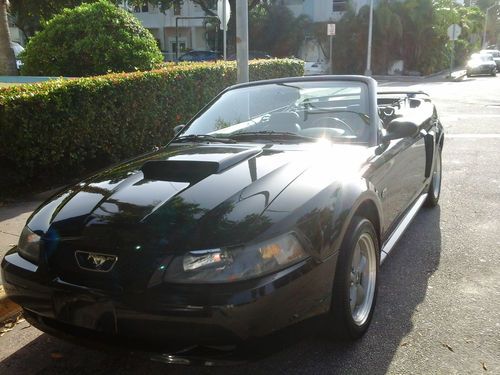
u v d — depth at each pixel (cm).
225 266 238
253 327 238
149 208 271
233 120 427
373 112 395
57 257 267
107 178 330
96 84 693
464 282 395
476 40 4428
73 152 683
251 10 3525
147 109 781
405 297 373
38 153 636
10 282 284
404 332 325
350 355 301
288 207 265
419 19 3209
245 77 821
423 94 652
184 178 305
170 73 820
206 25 3678
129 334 246
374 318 344
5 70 1430
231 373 290
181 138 420
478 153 885
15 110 602
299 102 423
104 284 250
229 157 330
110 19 1163
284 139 384
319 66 3238
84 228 267
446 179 719
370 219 338
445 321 338
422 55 3294
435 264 430
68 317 259
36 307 272
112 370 302
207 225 252
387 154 379
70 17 1190
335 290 285
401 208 429
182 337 238
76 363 311
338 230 278
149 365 304
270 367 293
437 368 287
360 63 3409
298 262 254
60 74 1174
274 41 3578
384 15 3216
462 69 3916
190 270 239
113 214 271
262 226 251
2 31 1416
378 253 342
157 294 239
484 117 1316
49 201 322
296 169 309
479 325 331
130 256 248
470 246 468
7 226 531
